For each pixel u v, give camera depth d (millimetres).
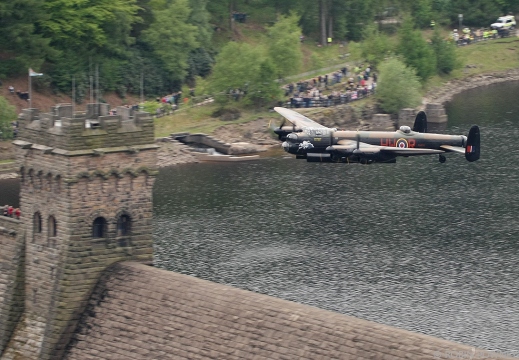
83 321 86062
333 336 74188
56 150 86438
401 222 165125
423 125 152250
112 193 87625
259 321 77688
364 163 145250
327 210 171500
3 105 197875
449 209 171000
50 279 88375
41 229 89188
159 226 163875
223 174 194625
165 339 80875
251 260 149750
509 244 155000
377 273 144250
